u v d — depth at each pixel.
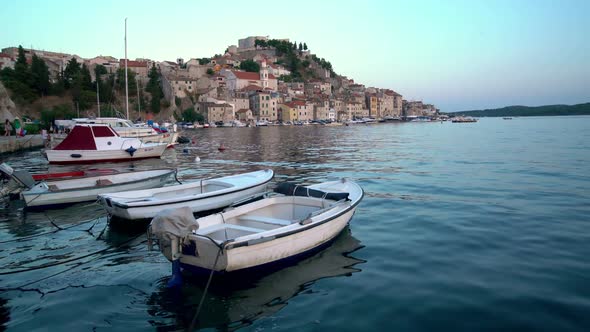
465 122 170.38
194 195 12.66
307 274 8.27
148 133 39.31
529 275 7.91
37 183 15.62
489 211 13.05
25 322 6.53
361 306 6.84
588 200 14.51
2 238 10.94
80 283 7.96
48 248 10.12
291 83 174.25
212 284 7.87
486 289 7.33
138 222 11.81
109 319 6.61
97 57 150.62
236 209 9.86
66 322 6.53
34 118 90.94
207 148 43.19
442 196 15.66
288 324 6.34
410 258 9.00
